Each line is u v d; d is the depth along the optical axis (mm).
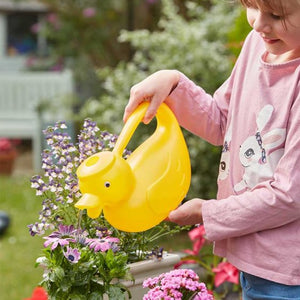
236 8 6543
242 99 2020
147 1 9516
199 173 5902
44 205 2203
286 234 1873
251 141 1950
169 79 2082
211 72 6074
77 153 2324
